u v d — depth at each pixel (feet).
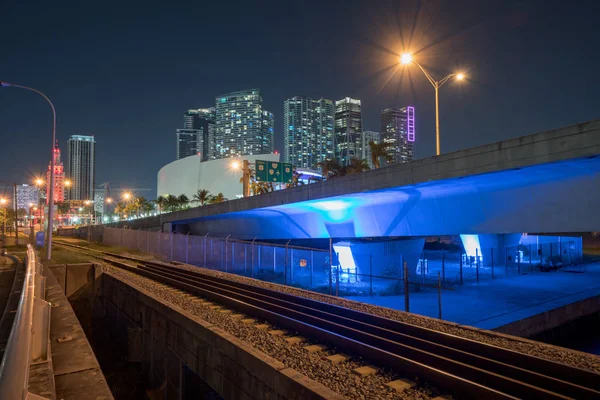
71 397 16.74
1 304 45.01
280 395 21.16
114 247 156.76
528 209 58.03
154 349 42.42
